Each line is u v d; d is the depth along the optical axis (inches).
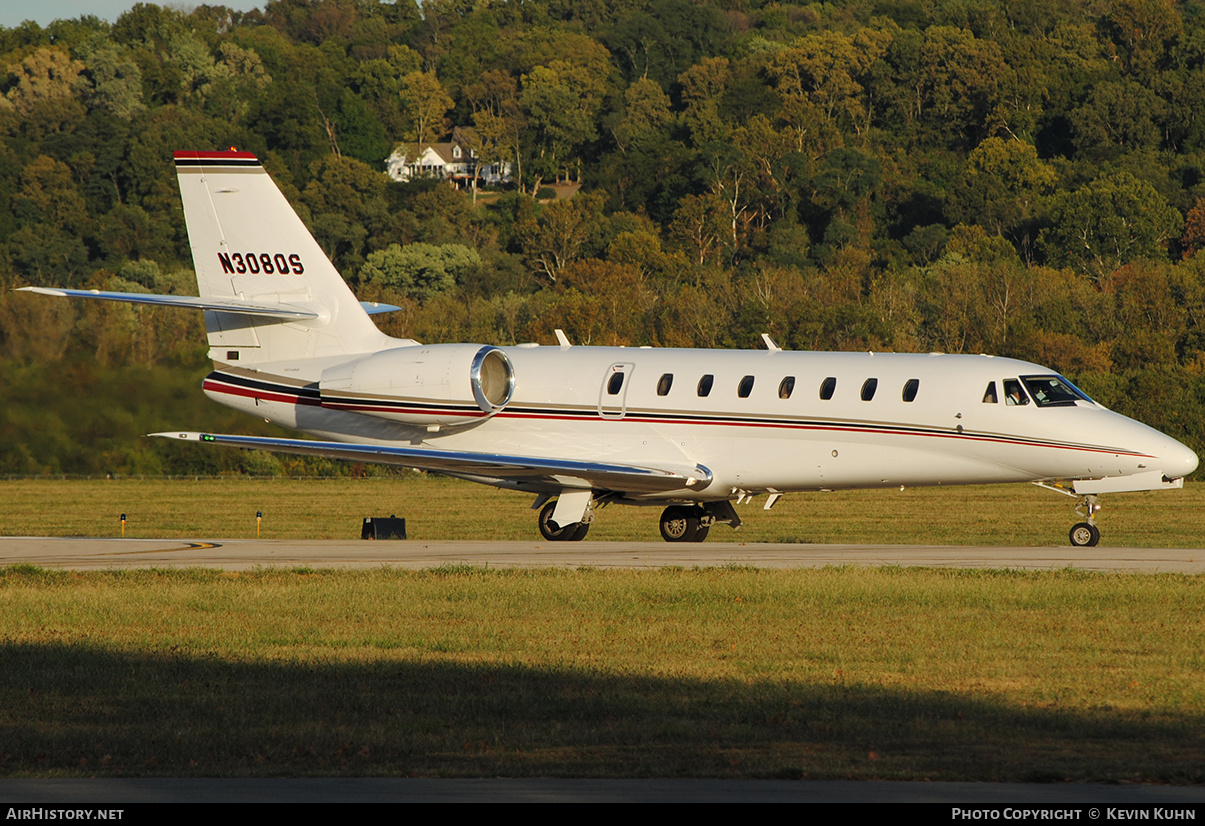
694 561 3321.9
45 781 1443.2
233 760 1540.4
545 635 2315.5
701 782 1427.2
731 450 3941.9
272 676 1999.3
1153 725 1691.7
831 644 2226.9
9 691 1905.8
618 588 2753.4
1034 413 3644.2
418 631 2362.2
